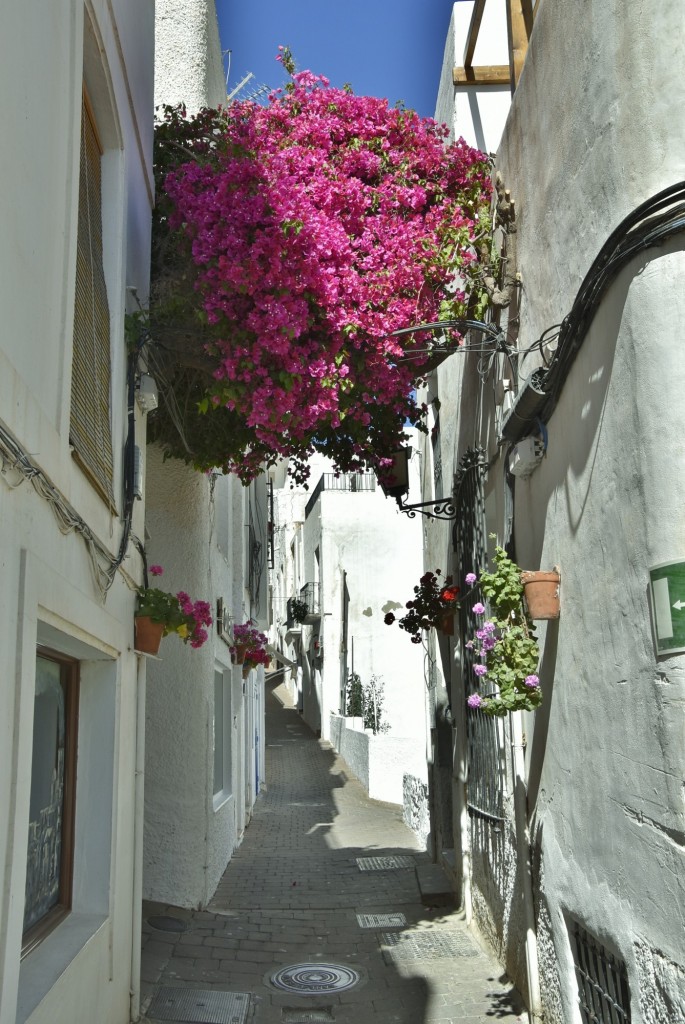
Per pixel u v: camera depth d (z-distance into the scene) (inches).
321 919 352.5
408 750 685.9
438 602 358.3
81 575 163.3
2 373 110.5
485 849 306.7
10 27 115.7
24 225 124.0
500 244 271.0
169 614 228.1
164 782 360.5
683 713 134.2
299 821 625.6
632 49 153.1
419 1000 255.3
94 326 190.4
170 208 279.6
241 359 238.7
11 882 114.8
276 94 293.6
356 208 269.3
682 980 134.9
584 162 177.6
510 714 249.3
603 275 158.2
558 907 207.2
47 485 132.0
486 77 337.1
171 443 326.6
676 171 145.3
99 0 185.6
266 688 1772.9
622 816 161.2
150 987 257.8
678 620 136.2
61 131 148.5
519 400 210.8
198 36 375.6
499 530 276.5
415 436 591.2
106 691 200.4
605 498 167.0
